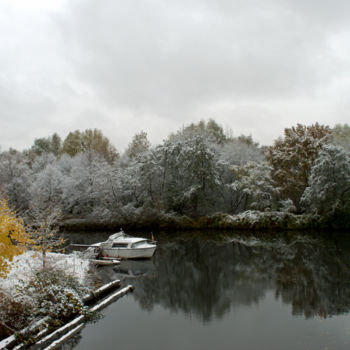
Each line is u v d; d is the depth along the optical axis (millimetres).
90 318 11266
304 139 43812
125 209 42312
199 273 18703
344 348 8883
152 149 47500
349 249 24562
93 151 57375
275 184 42594
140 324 11086
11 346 8430
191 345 9484
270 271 18625
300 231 35906
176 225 40906
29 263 12211
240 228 38656
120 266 20594
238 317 11727
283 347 9188
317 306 12555
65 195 44844
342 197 36188
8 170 47812
